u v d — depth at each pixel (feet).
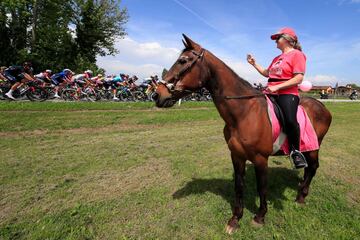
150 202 12.75
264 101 10.49
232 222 10.90
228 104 9.95
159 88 9.70
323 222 11.46
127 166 17.47
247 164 18.34
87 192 13.66
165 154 20.30
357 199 13.79
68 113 34.24
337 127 36.40
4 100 40.47
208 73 9.80
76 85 48.93
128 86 55.72
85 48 91.40
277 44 10.84
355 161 20.03
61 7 85.76
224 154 20.77
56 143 22.25
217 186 14.69
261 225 11.07
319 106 12.95
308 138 11.46
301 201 13.16
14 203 12.35
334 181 15.90
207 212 11.98
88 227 10.73
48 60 84.17
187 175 16.21
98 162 18.02
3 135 23.71
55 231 10.34
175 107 50.37
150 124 32.91
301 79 10.09
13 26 76.89
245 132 9.93
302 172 17.24
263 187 10.69
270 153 10.51
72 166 17.12
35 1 77.77
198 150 21.71
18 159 17.95
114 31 94.07
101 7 89.56
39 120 29.25
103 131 27.76
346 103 84.12
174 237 10.28
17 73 40.45
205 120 38.01
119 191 13.88
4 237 9.91
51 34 84.69
